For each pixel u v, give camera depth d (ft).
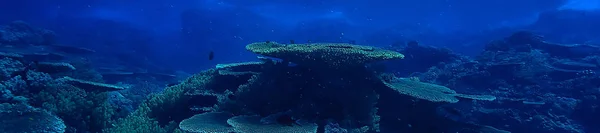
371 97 26.35
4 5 155.22
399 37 166.50
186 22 171.73
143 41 155.63
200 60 165.48
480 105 49.65
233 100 27.53
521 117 45.73
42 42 94.17
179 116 29.96
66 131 22.48
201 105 30.09
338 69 26.68
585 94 49.90
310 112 24.00
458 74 60.13
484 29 168.76
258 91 26.73
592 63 67.10
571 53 73.15
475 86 56.39
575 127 45.11
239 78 32.60
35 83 26.53
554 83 54.75
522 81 55.72
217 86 32.99
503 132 32.86
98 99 27.43
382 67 31.09
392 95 30.30
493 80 56.44
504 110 46.16
